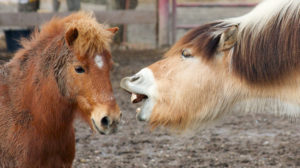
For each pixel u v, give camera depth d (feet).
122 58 62.69
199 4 71.77
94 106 19.22
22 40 22.02
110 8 76.95
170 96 21.20
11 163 20.01
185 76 21.04
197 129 22.41
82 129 36.45
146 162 29.48
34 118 20.01
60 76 19.79
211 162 29.45
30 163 20.04
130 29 85.61
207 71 20.85
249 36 20.15
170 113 21.34
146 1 99.86
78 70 19.27
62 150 21.02
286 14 19.66
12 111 20.10
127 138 34.30
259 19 20.15
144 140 33.78
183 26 72.08
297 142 33.12
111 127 19.30
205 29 21.36
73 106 20.40
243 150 31.55
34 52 20.92
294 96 19.99
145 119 21.74
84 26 19.10
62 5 103.60
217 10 99.86
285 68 19.66
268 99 20.88
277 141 33.47
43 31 21.39
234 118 39.81
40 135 20.04
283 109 20.71
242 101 21.29
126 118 39.45
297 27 19.39
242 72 20.34
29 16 66.95
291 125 37.55
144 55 64.34
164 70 21.43
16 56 21.63
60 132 20.48
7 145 19.84
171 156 30.58
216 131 36.06
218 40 20.66
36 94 20.06
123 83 21.59
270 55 19.79
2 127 19.90
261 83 20.21
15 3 106.52
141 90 21.38
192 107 21.21
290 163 29.09
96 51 19.13
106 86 19.30
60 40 20.01
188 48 21.02
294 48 19.38
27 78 20.49
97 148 32.07
